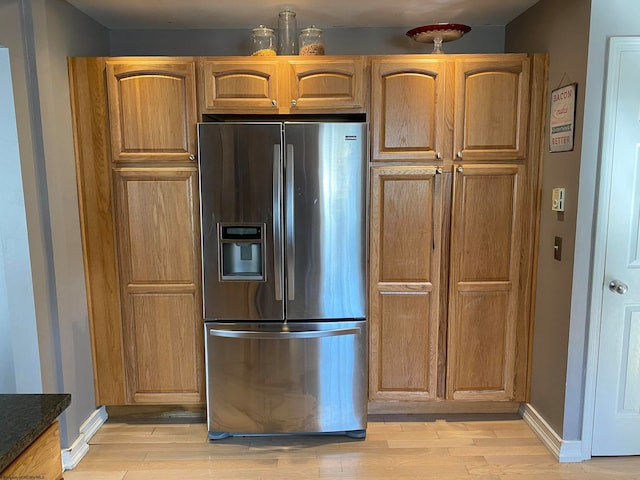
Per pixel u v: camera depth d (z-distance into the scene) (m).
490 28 2.84
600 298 2.13
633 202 2.08
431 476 2.15
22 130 1.99
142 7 2.42
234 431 2.44
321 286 2.33
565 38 2.16
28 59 2.02
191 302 2.49
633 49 1.99
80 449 2.31
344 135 2.23
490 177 2.42
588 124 2.03
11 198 1.99
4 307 2.18
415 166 2.41
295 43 2.52
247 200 2.26
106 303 2.49
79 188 2.39
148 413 2.69
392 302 2.50
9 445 0.92
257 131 2.21
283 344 2.34
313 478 2.14
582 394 2.20
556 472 2.16
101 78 2.34
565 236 2.18
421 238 2.46
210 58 2.34
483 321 2.52
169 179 2.40
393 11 2.53
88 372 2.48
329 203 2.27
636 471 2.16
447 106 2.37
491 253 2.47
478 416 2.68
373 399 2.58
